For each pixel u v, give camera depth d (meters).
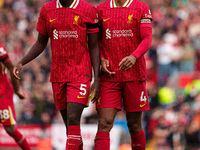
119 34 14.79
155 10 46.34
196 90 34.53
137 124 15.58
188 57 39.16
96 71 14.57
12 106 18.88
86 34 14.55
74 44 14.29
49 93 34.81
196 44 40.53
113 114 14.80
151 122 31.92
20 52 44.56
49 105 34.03
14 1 52.66
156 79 38.19
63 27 14.25
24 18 49.38
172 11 45.56
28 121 32.19
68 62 14.35
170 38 40.69
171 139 30.38
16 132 18.61
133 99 15.09
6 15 50.38
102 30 15.05
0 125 31.09
